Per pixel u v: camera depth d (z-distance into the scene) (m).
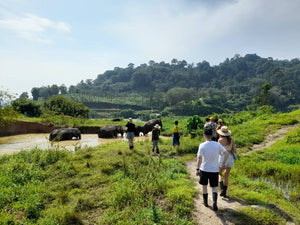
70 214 4.36
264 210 4.61
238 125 20.66
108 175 6.99
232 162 5.55
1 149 11.98
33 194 5.32
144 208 4.61
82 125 20.73
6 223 4.03
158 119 19.97
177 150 10.83
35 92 177.88
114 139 16.41
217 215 4.48
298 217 4.45
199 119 17.80
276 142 13.39
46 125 19.89
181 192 5.36
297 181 6.79
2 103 18.30
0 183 5.80
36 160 8.16
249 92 189.75
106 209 4.79
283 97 156.38
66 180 6.50
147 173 6.70
